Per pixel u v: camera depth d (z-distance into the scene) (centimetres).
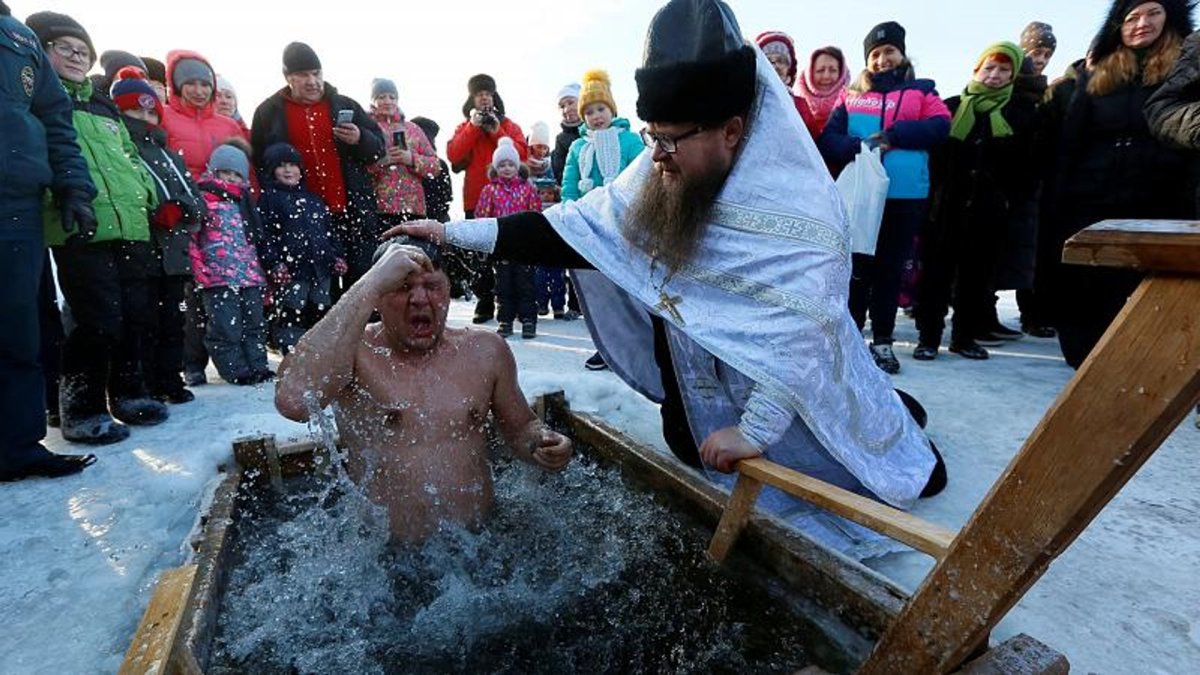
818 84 393
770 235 178
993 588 93
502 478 215
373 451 172
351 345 161
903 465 204
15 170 222
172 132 367
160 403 307
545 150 693
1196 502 204
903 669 109
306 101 410
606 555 178
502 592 161
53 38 270
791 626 147
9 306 223
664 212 191
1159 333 73
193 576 141
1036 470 86
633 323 243
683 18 170
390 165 452
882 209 338
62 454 252
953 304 401
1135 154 311
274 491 220
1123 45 312
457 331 191
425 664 138
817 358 174
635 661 138
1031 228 443
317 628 149
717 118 170
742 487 166
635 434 265
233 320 373
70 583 170
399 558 171
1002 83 353
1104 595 158
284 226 393
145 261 301
